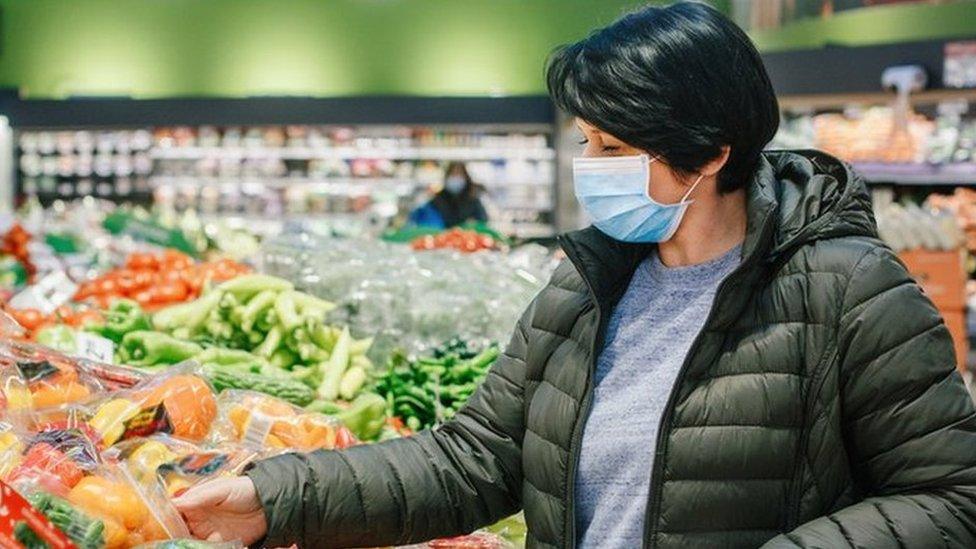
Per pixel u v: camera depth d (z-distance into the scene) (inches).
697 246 69.1
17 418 79.1
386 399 131.0
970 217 288.7
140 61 520.7
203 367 111.6
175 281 167.5
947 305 268.8
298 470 72.2
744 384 64.7
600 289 70.6
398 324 153.3
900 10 378.9
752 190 66.1
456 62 518.3
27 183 479.8
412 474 74.7
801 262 65.5
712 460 64.5
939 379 62.3
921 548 60.3
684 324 68.4
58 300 167.6
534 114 452.4
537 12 514.0
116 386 91.6
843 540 60.6
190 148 476.1
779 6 408.8
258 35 520.1
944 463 61.2
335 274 154.9
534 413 72.2
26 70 519.8
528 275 177.0
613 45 64.7
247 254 273.3
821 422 64.1
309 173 475.8
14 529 54.4
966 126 304.3
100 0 518.9
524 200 468.8
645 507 66.2
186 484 71.1
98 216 351.3
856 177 68.4
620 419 68.2
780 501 64.6
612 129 64.7
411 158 475.5
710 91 63.7
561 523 69.4
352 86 520.7
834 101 320.8
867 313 63.1
